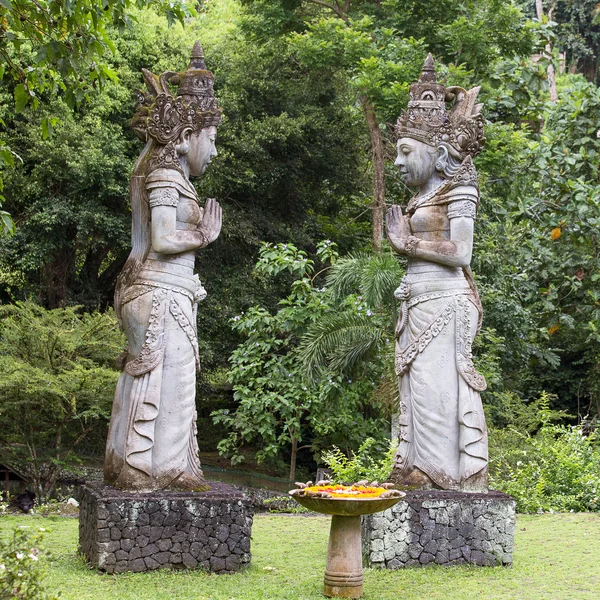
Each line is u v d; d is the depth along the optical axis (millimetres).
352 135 18141
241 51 18297
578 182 14148
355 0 17328
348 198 18734
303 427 15148
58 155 15461
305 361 12336
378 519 7297
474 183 7891
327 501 6129
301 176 18000
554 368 19328
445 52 16156
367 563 7309
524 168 15102
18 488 12820
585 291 15742
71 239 16734
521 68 15633
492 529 7402
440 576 6969
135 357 7344
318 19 16984
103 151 15961
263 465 17203
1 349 12516
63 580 6504
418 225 7891
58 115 15711
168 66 17328
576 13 27203
